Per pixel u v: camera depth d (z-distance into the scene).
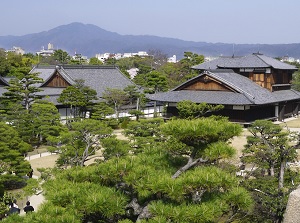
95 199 10.67
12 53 105.06
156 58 174.25
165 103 65.12
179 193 10.34
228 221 12.49
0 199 23.14
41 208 11.01
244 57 71.94
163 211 10.30
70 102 55.31
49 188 12.68
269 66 67.12
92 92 58.91
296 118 70.25
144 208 11.90
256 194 19.08
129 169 11.54
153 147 14.62
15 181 29.47
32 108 44.34
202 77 61.97
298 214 10.08
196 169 11.45
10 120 41.88
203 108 45.25
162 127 11.99
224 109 58.28
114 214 11.40
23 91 47.66
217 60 73.25
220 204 10.72
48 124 42.53
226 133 11.84
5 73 85.81
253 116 59.69
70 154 27.83
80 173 12.61
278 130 30.41
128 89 64.56
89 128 29.36
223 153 11.64
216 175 10.89
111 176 11.69
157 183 10.53
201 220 10.07
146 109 71.81
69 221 10.18
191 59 100.62
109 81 76.19
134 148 30.84
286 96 69.75
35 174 32.41
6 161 27.36
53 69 82.50
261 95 62.34
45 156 39.44
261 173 24.38
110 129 30.73
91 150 30.19
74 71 73.69
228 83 59.66
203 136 11.67
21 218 11.62
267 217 18.31
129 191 12.24
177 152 13.16
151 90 68.38
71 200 11.12
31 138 44.31
